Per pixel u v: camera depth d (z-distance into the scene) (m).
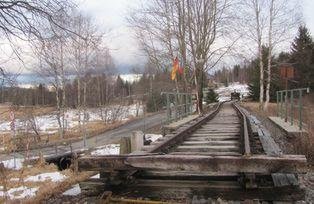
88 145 26.83
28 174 13.81
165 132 16.39
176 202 5.87
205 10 34.88
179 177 6.93
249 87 73.94
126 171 6.71
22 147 22.66
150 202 5.78
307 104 21.25
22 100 20.91
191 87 34.91
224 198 5.88
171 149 9.72
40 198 7.04
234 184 6.36
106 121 46.41
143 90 54.38
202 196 5.99
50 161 16.70
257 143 10.93
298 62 54.62
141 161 6.34
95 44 9.06
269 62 42.84
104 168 6.48
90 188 6.61
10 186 11.13
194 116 23.80
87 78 42.06
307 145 9.77
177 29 34.81
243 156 6.07
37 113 34.38
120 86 73.44
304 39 60.03
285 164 5.85
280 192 5.93
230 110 35.75
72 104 49.44
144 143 10.95
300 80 58.00
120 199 5.95
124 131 35.34
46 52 8.79
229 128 15.59
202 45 34.91
